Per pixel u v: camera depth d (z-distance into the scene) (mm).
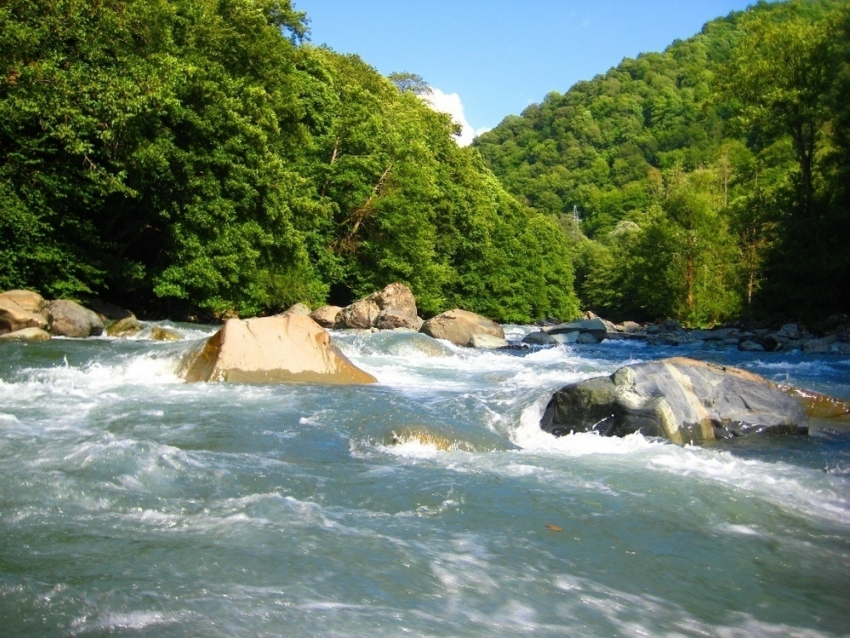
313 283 33906
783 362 20469
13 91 19000
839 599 5160
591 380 10664
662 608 4840
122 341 16531
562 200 152750
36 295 17438
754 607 4965
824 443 10375
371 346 19344
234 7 30578
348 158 37031
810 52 35344
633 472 8070
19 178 19797
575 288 102438
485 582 4992
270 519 5902
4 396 10477
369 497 6723
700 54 185625
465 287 52750
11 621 3953
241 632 4004
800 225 35094
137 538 5297
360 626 4188
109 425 8945
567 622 4496
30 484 6266
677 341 29859
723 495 7395
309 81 38125
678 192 53875
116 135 21062
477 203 54125
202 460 7449
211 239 25703
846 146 34812
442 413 10805
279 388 12102
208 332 20906
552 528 6223
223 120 25500
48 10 19703
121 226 25438
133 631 3936
